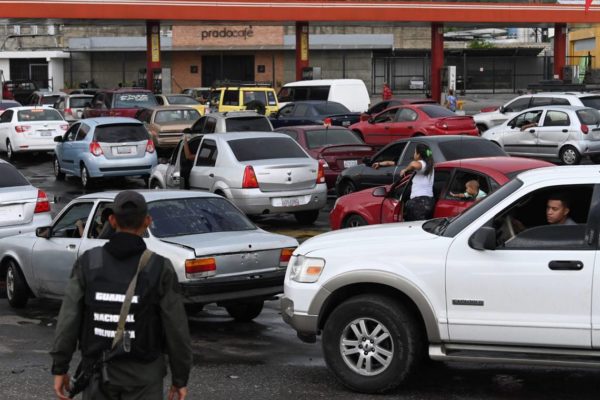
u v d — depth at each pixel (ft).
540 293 28.58
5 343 39.09
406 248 30.32
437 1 174.70
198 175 69.82
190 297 37.47
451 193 47.91
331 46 241.35
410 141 68.28
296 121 122.11
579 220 29.25
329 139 84.58
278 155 68.39
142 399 19.25
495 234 29.04
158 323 19.40
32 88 211.61
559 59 186.50
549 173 30.09
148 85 174.60
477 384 32.07
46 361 35.96
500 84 254.68
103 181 102.73
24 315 45.29
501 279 28.94
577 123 104.94
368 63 246.06
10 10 157.17
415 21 174.91
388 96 196.95
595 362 28.30
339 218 56.85
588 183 29.07
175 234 39.75
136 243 19.51
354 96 149.28
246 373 33.68
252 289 38.73
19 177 56.29
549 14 178.60
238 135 69.36
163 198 41.70
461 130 110.11
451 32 291.58
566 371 33.78
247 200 65.98
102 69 246.47
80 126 97.60
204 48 241.55
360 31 245.45
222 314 44.73
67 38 244.22
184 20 167.32
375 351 30.76
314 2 168.45
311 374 33.50
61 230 43.78
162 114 118.42
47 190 94.02
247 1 165.99
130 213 19.57
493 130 113.70
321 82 149.69
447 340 29.66
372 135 116.37
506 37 295.89
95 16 160.35
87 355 19.29
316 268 31.55
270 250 39.27
